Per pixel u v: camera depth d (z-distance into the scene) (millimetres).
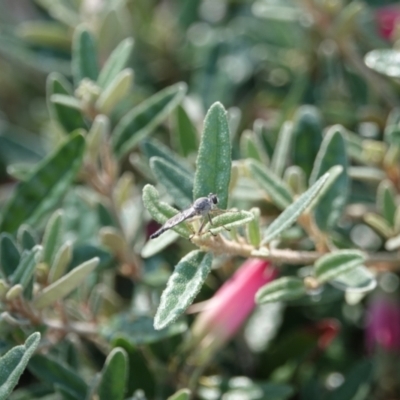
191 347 298
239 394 299
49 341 290
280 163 306
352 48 351
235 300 294
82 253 303
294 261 273
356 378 310
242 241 262
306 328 316
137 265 318
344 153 295
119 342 288
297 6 364
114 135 321
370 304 332
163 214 253
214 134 258
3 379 243
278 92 387
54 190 306
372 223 305
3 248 284
